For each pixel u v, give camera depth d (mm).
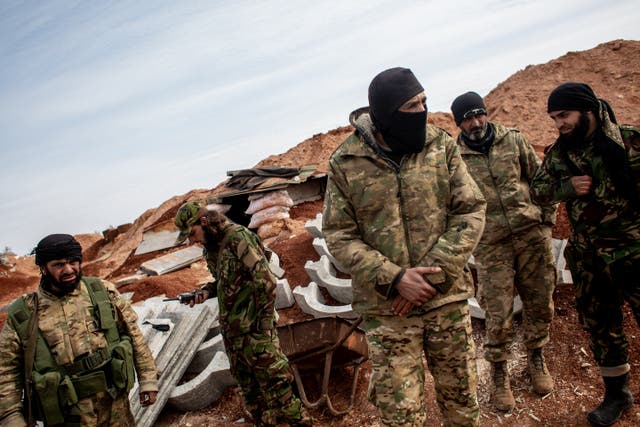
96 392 2775
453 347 2494
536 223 3426
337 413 3744
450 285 2416
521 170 3578
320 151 19312
